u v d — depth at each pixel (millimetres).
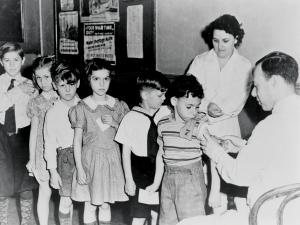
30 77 4434
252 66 2795
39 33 4762
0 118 2814
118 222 3037
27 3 4641
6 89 2834
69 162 2586
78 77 2637
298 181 1587
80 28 4211
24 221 2943
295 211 1626
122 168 2553
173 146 2180
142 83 2346
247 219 1723
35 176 2740
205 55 2689
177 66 3371
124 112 2627
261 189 1662
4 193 2854
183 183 2166
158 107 2396
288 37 2729
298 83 2613
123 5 3721
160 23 3432
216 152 1834
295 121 1622
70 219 2729
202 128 2150
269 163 1646
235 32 2488
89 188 2514
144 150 2371
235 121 2658
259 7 2820
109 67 2520
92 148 2492
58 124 2578
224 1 2996
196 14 3182
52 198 3504
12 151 2859
